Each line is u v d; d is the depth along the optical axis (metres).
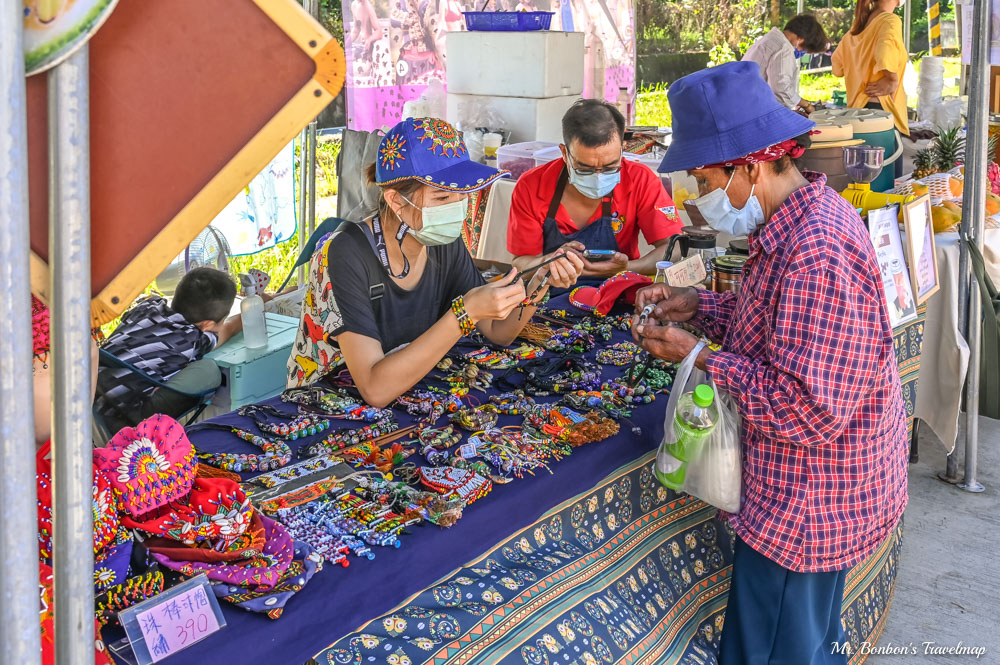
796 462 2.23
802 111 7.74
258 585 1.66
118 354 3.49
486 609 1.97
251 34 0.93
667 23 14.20
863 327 2.05
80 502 0.93
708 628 2.72
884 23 7.17
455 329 2.43
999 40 4.07
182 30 0.93
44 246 0.92
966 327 4.32
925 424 5.38
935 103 7.63
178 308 3.92
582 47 6.21
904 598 3.67
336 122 7.39
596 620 2.20
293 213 5.59
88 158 0.88
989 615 3.55
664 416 2.65
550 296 3.85
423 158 2.45
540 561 2.19
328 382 2.81
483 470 2.20
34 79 0.88
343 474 2.17
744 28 15.05
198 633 1.55
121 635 1.56
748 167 2.15
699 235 3.66
